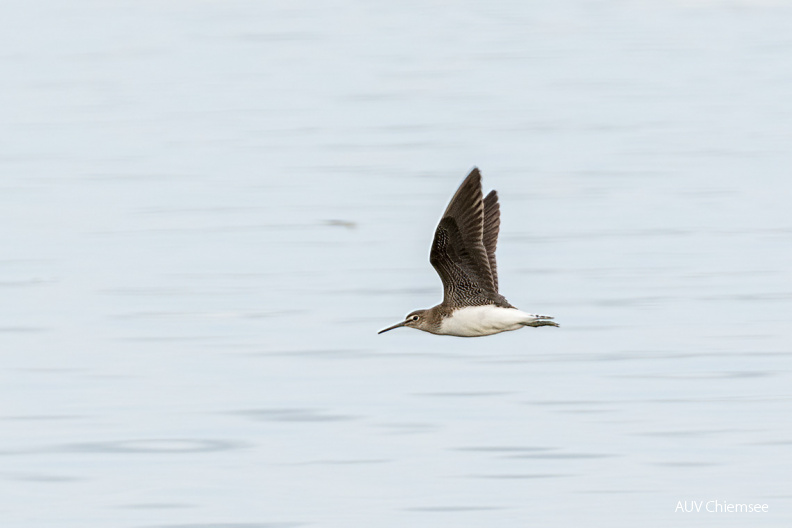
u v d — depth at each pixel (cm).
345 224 3109
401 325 1426
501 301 1409
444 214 1391
